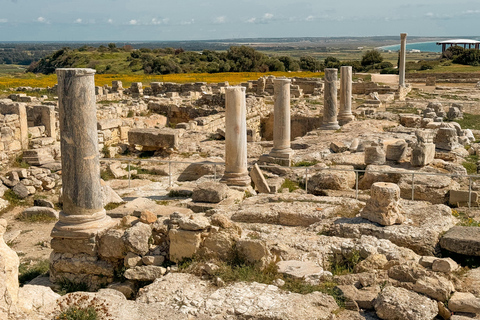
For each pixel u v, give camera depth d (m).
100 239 10.58
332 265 9.88
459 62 81.62
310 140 24.75
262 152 23.62
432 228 10.52
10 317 7.21
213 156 23.03
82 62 104.38
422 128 27.08
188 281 9.13
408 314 7.59
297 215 12.28
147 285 9.47
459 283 8.55
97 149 10.73
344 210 12.65
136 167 21.03
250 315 7.78
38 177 18.14
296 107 37.31
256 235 10.90
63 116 10.38
